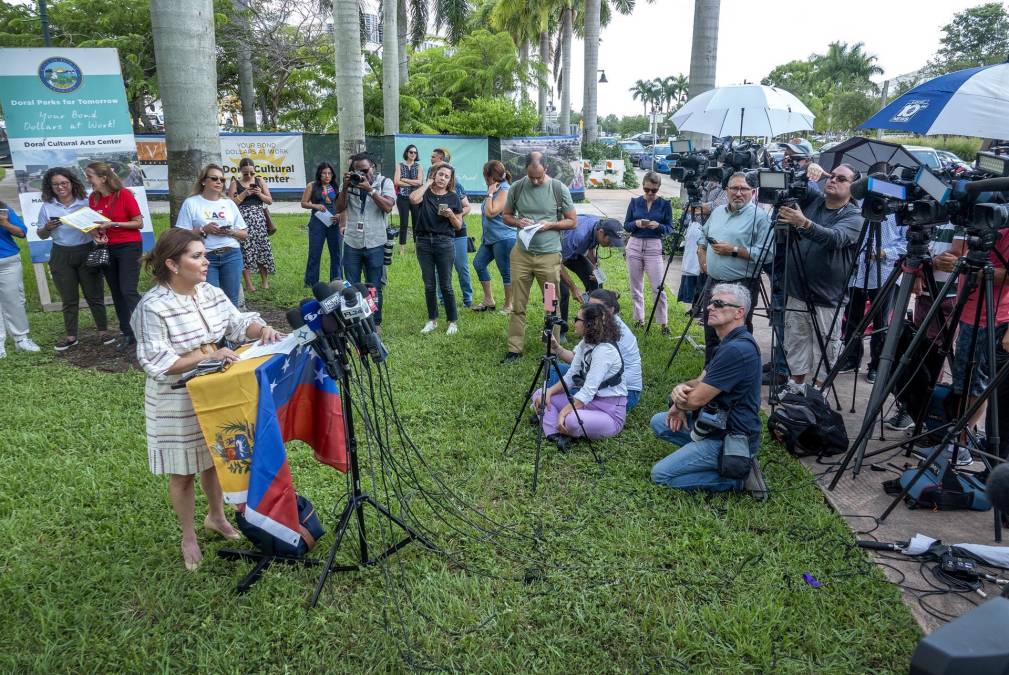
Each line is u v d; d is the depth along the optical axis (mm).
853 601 3176
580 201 21391
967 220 3746
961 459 4402
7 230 6430
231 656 2824
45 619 2988
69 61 7527
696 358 6645
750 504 4020
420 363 6391
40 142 7715
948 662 1427
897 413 5160
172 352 3029
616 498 4074
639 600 3168
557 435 4801
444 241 7070
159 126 26766
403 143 18594
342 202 7184
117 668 2783
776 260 6035
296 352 3127
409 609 3115
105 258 6367
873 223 4863
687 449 4172
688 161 6832
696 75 12656
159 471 3166
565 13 33531
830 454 4613
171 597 3148
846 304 5887
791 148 8461
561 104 35219
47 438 4793
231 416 2889
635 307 7707
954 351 4762
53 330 7434
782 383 5875
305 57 26062
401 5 26328
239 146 19031
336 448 3453
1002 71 5000
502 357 6598
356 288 3141
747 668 2787
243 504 2984
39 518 3785
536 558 3504
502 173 7926
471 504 4004
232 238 6723
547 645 2893
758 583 3271
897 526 3830
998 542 3646
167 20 6602
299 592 3227
